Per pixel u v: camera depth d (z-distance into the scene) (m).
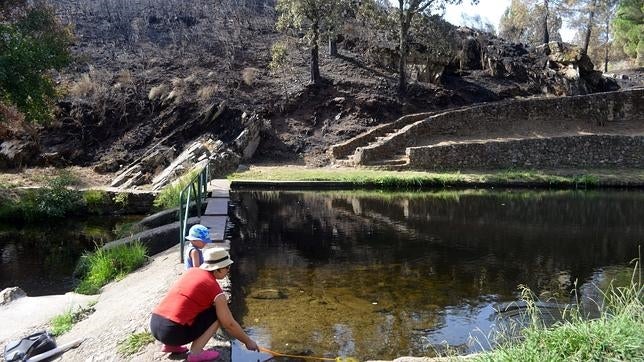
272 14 33.25
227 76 26.81
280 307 7.16
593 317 6.81
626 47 39.19
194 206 12.54
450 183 19.91
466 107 25.92
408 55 28.67
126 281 8.11
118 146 22.33
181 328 4.34
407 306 7.25
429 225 13.13
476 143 22.84
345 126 24.86
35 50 14.70
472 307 7.22
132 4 32.38
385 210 15.25
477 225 13.13
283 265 9.34
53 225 14.09
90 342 5.51
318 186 19.12
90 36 29.36
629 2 35.12
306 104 25.78
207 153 20.48
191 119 23.55
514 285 8.28
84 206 15.16
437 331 6.36
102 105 23.61
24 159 20.95
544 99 25.91
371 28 30.22
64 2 31.84
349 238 11.58
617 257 10.06
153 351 4.78
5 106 16.94
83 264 9.53
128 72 25.64
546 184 20.58
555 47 31.38
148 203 15.45
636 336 4.27
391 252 10.36
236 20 31.81
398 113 25.80
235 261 9.62
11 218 14.38
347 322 6.62
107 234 12.88
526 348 4.43
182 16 31.81
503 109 25.27
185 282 4.46
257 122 23.48
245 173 20.33
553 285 8.27
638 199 17.83
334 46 29.78
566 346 4.36
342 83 26.75
